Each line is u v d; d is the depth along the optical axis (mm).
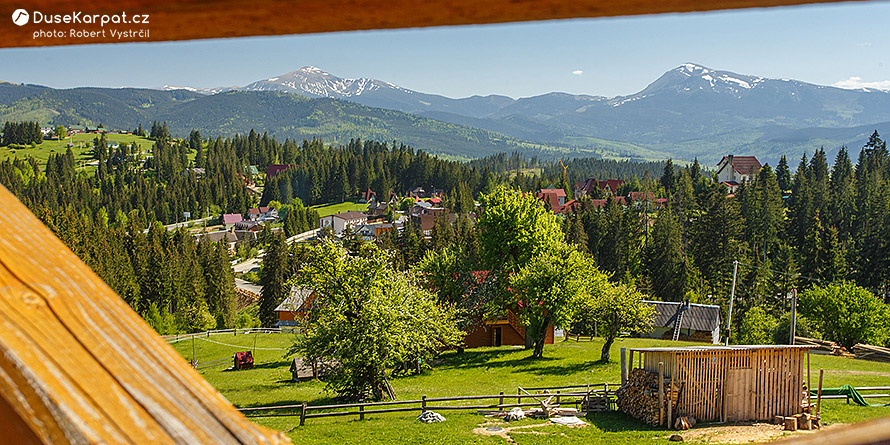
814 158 139375
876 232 83312
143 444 611
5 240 745
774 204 101500
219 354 58281
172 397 666
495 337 53438
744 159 178750
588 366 41562
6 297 685
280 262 86188
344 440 23203
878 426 448
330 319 30141
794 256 91375
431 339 32969
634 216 105375
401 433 23844
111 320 721
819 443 469
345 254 30578
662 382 24609
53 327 679
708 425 24266
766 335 56844
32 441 623
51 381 629
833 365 42156
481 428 24578
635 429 24203
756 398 24672
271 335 67500
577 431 24031
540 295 41812
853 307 50812
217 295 101062
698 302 73938
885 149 141875
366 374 30875
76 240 98438
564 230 95438
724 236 86000
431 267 48375
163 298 97938
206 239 127188
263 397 36219
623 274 90562
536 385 36312
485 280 47062
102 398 636
